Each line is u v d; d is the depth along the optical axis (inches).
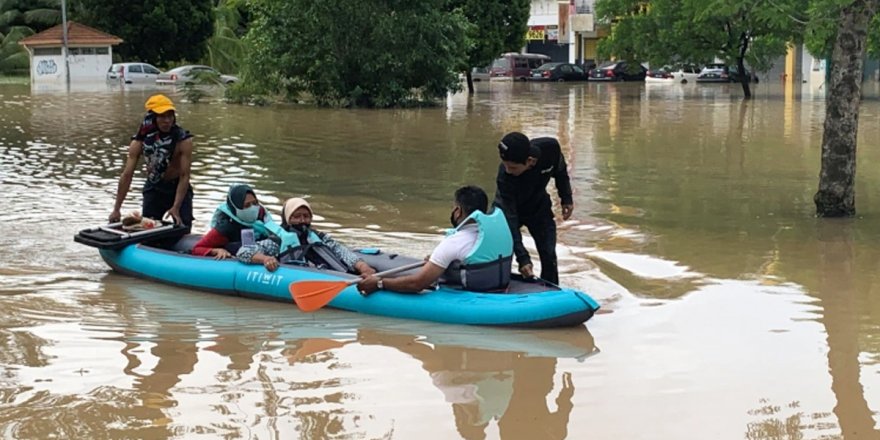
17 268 332.2
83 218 417.4
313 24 1127.6
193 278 308.3
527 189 292.8
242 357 244.5
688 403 213.5
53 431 196.7
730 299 296.5
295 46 1143.0
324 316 282.0
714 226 408.8
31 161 608.4
